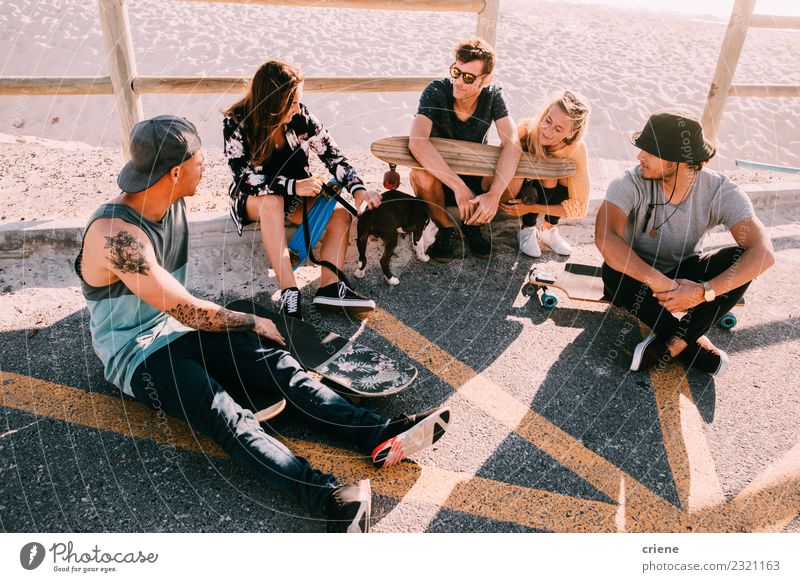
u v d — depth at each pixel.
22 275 2.68
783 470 1.97
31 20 8.35
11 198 3.17
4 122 6.40
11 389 2.10
